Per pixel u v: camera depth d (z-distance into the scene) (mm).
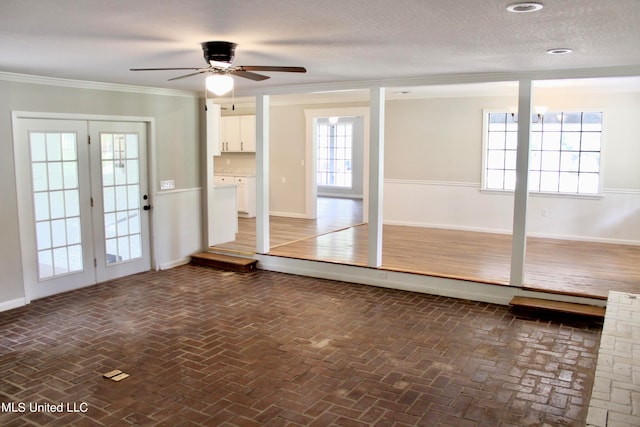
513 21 3062
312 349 4270
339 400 3416
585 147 8055
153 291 5980
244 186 10273
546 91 8047
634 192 7688
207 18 3014
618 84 6953
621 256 6906
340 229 8969
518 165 5316
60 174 5770
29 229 5488
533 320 4992
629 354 2459
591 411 1888
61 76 5445
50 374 3803
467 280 5668
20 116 5293
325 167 14289
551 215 8273
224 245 7707
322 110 9742
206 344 4375
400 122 9258
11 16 2949
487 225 8781
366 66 4867
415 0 2625
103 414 3234
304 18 3014
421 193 9250
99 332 4660
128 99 6414
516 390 3559
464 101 8695
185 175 7289
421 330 4715
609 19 2992
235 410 3283
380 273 6188
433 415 3229
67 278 5941
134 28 3264
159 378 3738
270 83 6227
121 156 6457
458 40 3633
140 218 6789
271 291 5992
